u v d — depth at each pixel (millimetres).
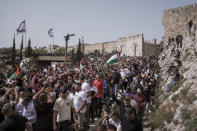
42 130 7660
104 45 98125
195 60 15422
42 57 77812
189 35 21875
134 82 16656
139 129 6742
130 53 82938
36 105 7926
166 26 46969
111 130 5957
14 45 71750
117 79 16312
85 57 67000
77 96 9555
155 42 83875
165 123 10664
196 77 12562
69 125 8336
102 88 12742
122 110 6547
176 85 14125
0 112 6320
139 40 79188
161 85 19359
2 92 8586
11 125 5195
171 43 33938
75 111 8945
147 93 13352
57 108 8125
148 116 12875
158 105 13883
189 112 10031
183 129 9391
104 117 7344
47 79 14586
